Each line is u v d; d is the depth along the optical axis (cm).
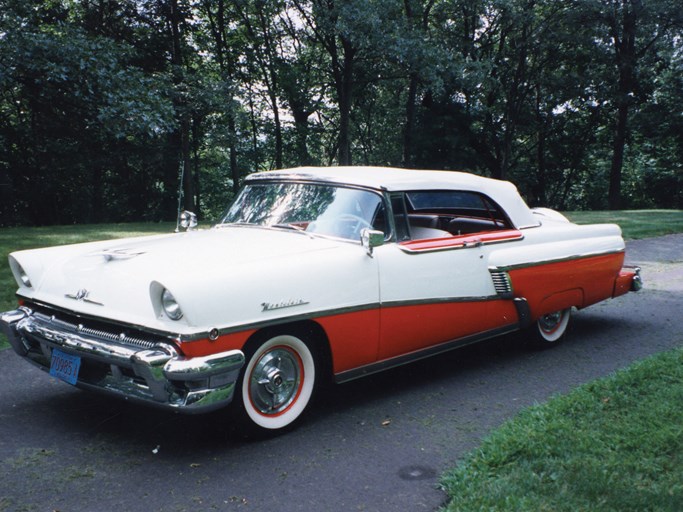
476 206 515
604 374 491
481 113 3281
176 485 304
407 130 3050
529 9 2855
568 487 285
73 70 1196
